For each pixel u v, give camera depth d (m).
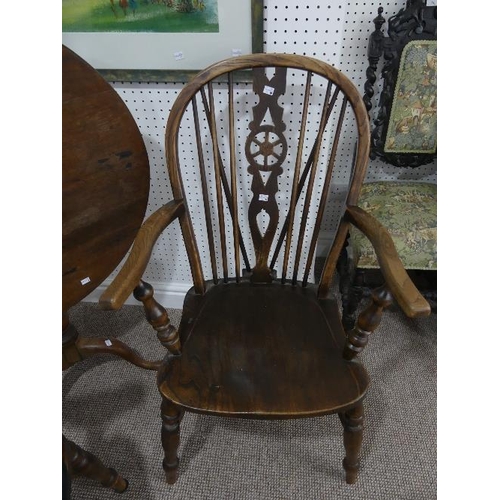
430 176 1.58
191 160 1.19
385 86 1.24
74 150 0.81
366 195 1.29
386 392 1.25
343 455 1.08
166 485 1.03
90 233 0.85
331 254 0.94
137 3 0.94
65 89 0.80
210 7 0.93
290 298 0.99
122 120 0.90
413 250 1.13
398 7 1.25
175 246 1.40
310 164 0.93
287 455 1.09
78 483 1.04
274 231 1.00
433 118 1.26
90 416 1.20
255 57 0.85
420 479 1.03
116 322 1.51
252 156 0.93
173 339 0.80
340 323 0.91
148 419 1.19
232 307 0.96
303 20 0.93
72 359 1.13
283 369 0.80
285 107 1.07
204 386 0.77
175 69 1.02
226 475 1.05
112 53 1.01
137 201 0.94
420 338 1.42
